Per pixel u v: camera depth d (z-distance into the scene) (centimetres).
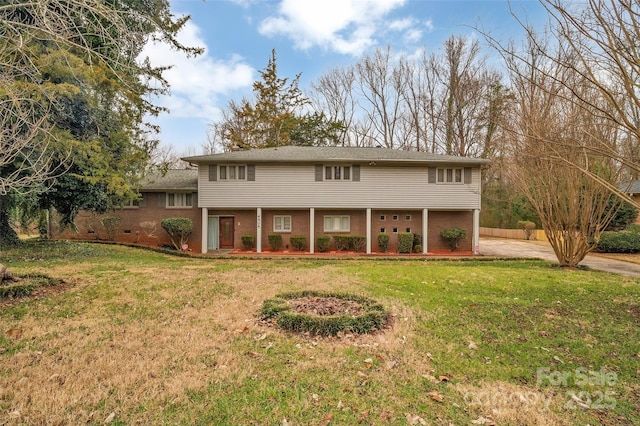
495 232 2878
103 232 1795
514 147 859
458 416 267
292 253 1612
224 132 3384
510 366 357
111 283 702
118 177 1170
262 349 390
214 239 1755
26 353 367
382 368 348
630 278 867
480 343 418
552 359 375
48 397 282
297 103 3092
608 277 873
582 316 530
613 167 875
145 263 1066
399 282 770
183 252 1491
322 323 438
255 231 1725
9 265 897
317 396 293
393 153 1767
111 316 501
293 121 2950
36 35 502
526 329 470
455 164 1645
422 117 3028
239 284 731
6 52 496
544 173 1048
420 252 1688
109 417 259
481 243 2225
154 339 414
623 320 512
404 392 302
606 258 1461
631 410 279
